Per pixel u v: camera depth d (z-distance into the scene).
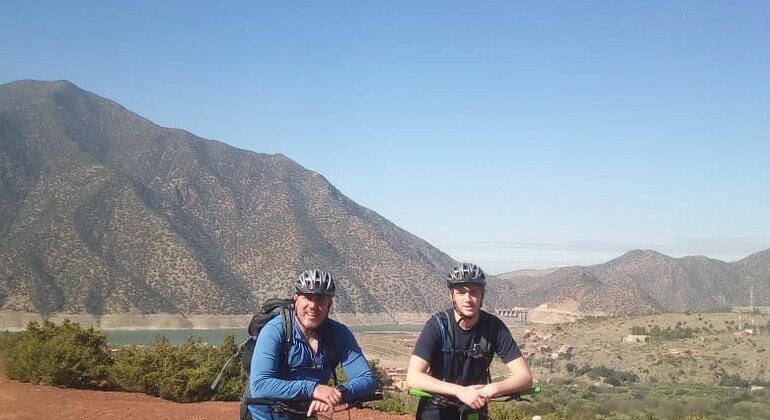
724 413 42.06
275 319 4.62
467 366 4.85
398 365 92.06
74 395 15.55
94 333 19.62
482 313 4.96
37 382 17.33
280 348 4.56
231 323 152.00
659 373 81.38
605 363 90.94
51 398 14.74
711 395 59.50
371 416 14.55
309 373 4.62
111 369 17.70
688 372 80.69
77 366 17.30
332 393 4.45
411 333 171.50
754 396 56.00
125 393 16.78
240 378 17.94
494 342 4.90
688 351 89.25
